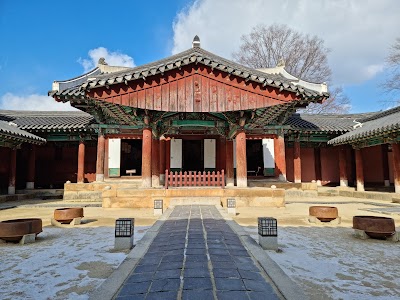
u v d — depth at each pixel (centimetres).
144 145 1452
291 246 660
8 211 1365
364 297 386
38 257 574
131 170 2081
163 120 1692
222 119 1725
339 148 2333
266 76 1388
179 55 1562
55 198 2062
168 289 367
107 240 726
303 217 1111
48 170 2331
